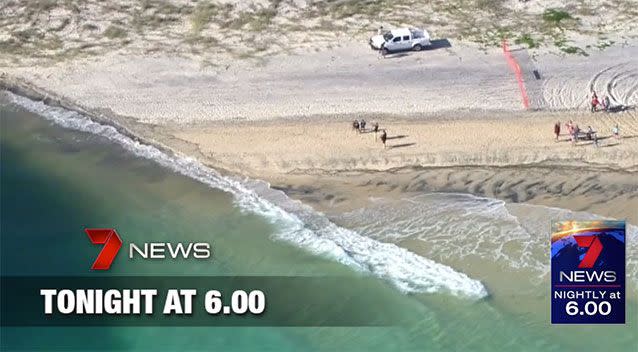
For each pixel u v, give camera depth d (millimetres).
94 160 99062
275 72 111812
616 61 112438
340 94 107688
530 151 98500
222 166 97688
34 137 102438
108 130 103250
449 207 91812
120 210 92062
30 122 104938
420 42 113875
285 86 109312
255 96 107750
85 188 94875
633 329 77312
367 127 102312
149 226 89875
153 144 101000
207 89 109250
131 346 77250
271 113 105000
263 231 89125
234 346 76750
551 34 117188
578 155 98000
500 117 103688
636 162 96938
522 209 91188
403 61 113000
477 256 85625
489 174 96062
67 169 97625
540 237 87438
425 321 78438
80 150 100562
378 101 106438
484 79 109688
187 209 92188
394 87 108688
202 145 100562
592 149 98500
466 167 97000
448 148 99000
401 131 101688
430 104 105812
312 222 90188
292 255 86125
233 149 99812
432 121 103125
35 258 85812
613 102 105500
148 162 98688
